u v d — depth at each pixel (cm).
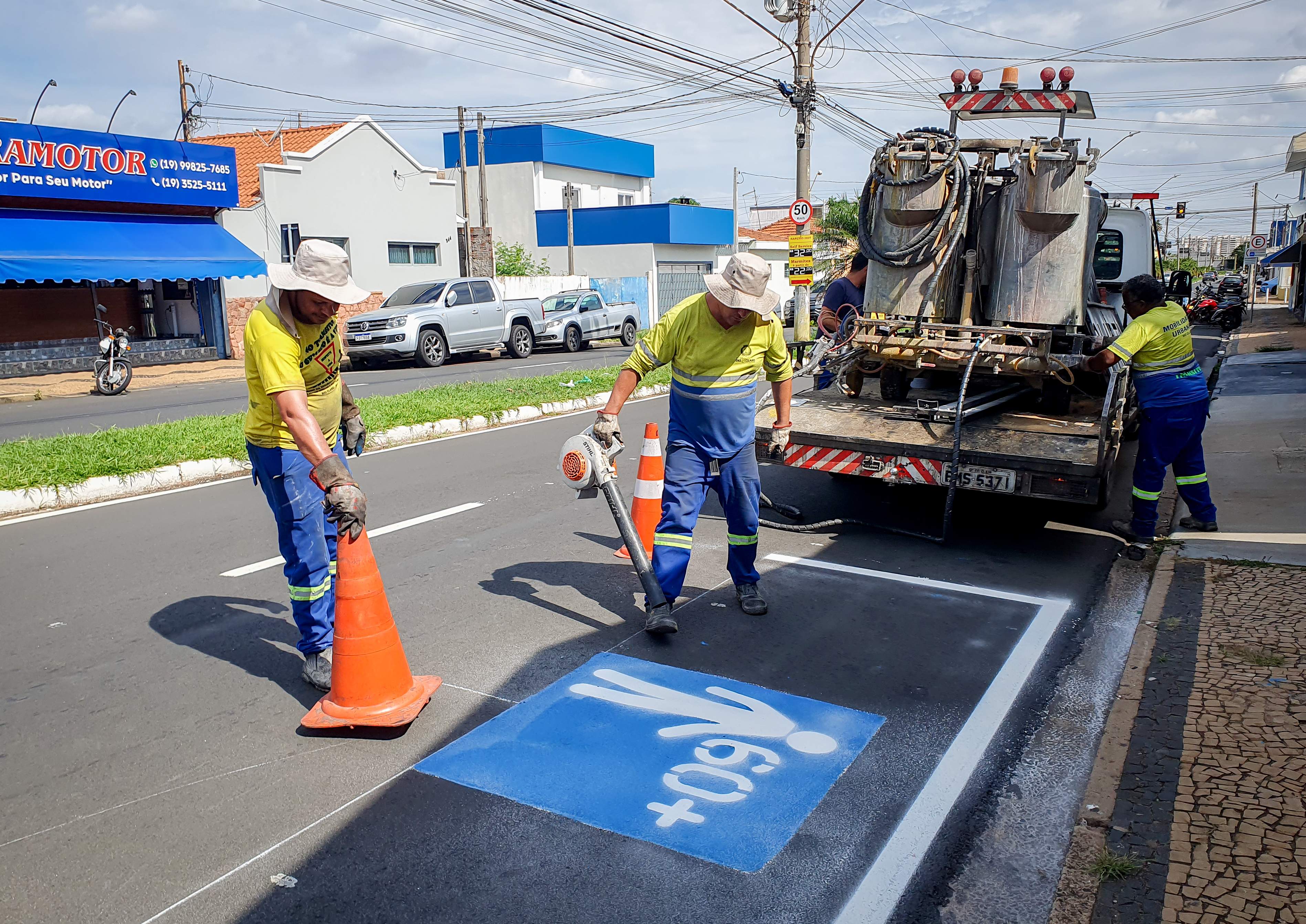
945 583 575
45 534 698
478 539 676
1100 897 276
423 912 278
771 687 428
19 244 1730
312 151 2292
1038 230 673
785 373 504
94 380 1788
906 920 275
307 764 362
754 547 516
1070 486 589
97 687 432
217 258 2017
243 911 279
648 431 625
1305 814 308
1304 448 895
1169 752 353
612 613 522
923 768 359
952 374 798
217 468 914
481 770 356
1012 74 707
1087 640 487
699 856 304
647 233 3797
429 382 1711
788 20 1933
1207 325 3756
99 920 275
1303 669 416
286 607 538
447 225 2723
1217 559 584
